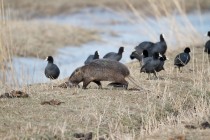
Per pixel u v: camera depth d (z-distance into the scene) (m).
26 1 142.25
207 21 125.62
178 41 71.25
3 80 51.69
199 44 70.31
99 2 147.12
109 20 130.25
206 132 35.44
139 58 59.78
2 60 53.38
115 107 41.25
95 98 43.16
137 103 42.53
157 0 86.69
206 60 60.00
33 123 37.25
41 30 99.75
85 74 46.88
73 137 35.44
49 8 140.75
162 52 60.94
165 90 43.94
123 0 146.25
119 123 38.53
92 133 36.44
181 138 34.31
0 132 35.56
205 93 45.06
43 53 82.62
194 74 52.12
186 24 74.00
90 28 113.31
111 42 97.19
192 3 145.12
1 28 54.91
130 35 108.38
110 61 47.28
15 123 37.12
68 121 38.06
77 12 140.62
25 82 52.16
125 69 47.25
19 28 98.25
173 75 52.94
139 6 141.25
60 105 41.34
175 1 78.12
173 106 42.56
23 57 77.25
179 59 54.03
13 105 40.97
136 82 49.47
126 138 35.22
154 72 50.81
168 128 37.00
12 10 133.00
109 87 47.25
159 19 76.94
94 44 97.44
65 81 51.41
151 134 36.06
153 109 41.22
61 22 124.62
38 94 44.47
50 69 51.31
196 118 39.09
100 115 38.78
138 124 38.91
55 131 35.50
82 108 40.44
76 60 82.44
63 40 94.88
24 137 34.69
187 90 46.34
